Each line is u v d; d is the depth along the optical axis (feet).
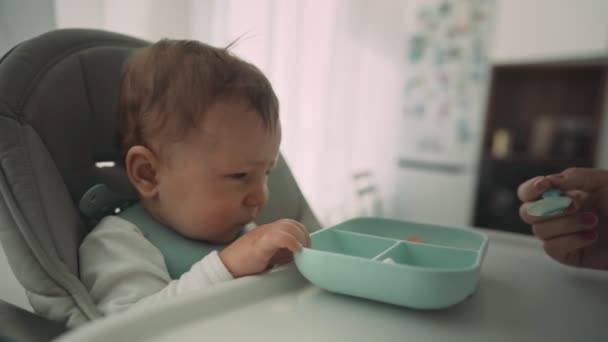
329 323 1.17
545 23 8.07
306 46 6.36
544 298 1.54
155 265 1.78
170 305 1.10
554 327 1.29
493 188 8.98
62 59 1.88
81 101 1.92
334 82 7.18
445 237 1.97
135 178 1.90
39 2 2.85
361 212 7.92
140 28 3.79
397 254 1.56
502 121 9.47
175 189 1.85
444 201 9.21
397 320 1.22
